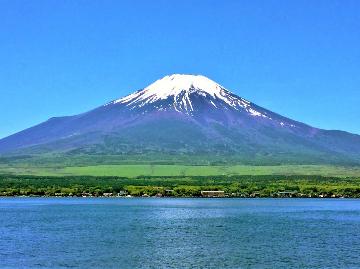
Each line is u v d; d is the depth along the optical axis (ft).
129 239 334.85
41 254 280.10
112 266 252.62
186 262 262.88
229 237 345.92
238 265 256.11
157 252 288.30
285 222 437.17
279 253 287.07
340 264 258.16
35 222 428.97
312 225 415.85
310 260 267.80
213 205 618.85
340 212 533.55
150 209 556.92
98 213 508.12
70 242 321.11
